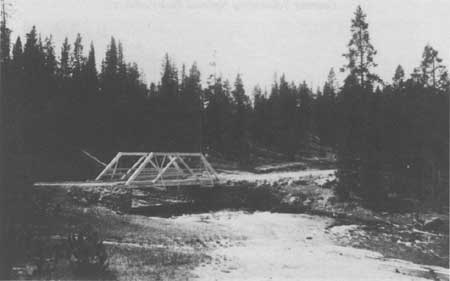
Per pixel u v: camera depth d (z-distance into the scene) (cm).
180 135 4703
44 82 3719
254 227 2116
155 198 2789
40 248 1156
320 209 2578
